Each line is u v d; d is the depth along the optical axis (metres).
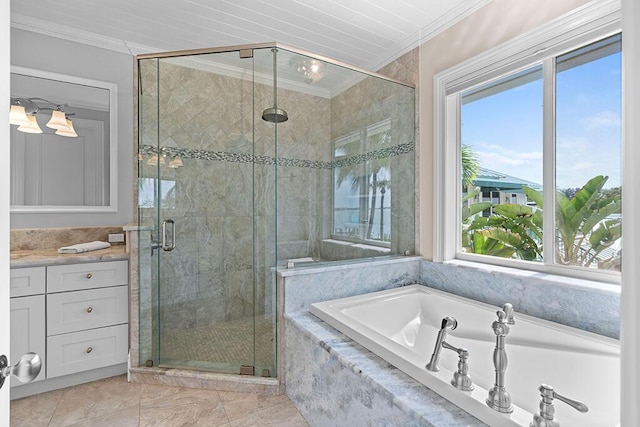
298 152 2.32
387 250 2.59
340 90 2.43
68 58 2.56
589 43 1.66
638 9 0.63
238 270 2.28
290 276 2.06
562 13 1.75
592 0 1.62
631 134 0.63
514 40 1.95
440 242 2.45
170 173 2.35
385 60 2.92
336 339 1.62
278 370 2.01
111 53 2.72
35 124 2.45
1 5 0.64
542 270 1.93
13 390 1.94
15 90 2.39
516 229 2.11
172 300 2.31
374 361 1.40
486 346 1.84
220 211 2.40
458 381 1.12
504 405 1.00
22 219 2.41
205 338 2.28
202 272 2.38
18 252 2.28
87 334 2.12
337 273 2.23
